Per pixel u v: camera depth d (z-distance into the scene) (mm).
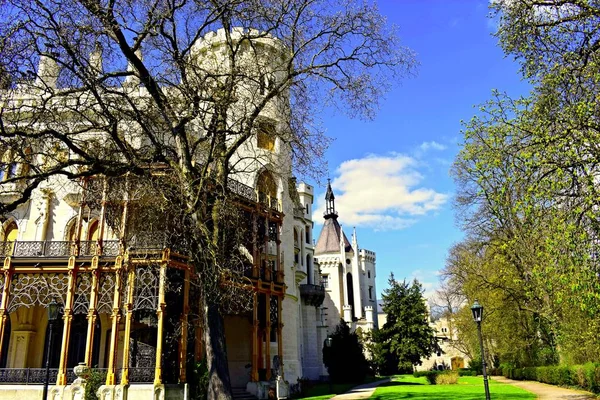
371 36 17125
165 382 21766
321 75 17062
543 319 28859
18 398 20984
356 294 76500
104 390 20234
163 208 16859
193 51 20219
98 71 14844
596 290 12781
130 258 21359
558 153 13492
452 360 92375
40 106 16484
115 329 21031
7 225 28156
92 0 13867
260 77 17328
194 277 22125
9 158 16594
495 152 16906
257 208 27766
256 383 25688
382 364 59156
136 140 22078
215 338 15438
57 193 28109
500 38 15539
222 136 16781
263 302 28094
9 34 13117
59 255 23938
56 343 26391
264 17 16391
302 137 17000
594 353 23750
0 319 21641
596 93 13773
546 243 13594
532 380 37906
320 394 29438
